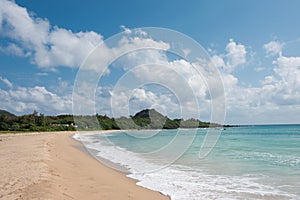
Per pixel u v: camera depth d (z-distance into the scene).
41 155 13.76
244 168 12.43
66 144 26.08
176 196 7.70
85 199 6.85
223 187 8.70
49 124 67.44
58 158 13.87
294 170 11.78
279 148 22.59
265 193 7.94
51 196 6.33
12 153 15.14
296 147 23.41
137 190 8.27
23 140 28.06
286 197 7.53
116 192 7.82
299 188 8.48
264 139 35.19
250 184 9.12
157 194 7.89
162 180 9.84
